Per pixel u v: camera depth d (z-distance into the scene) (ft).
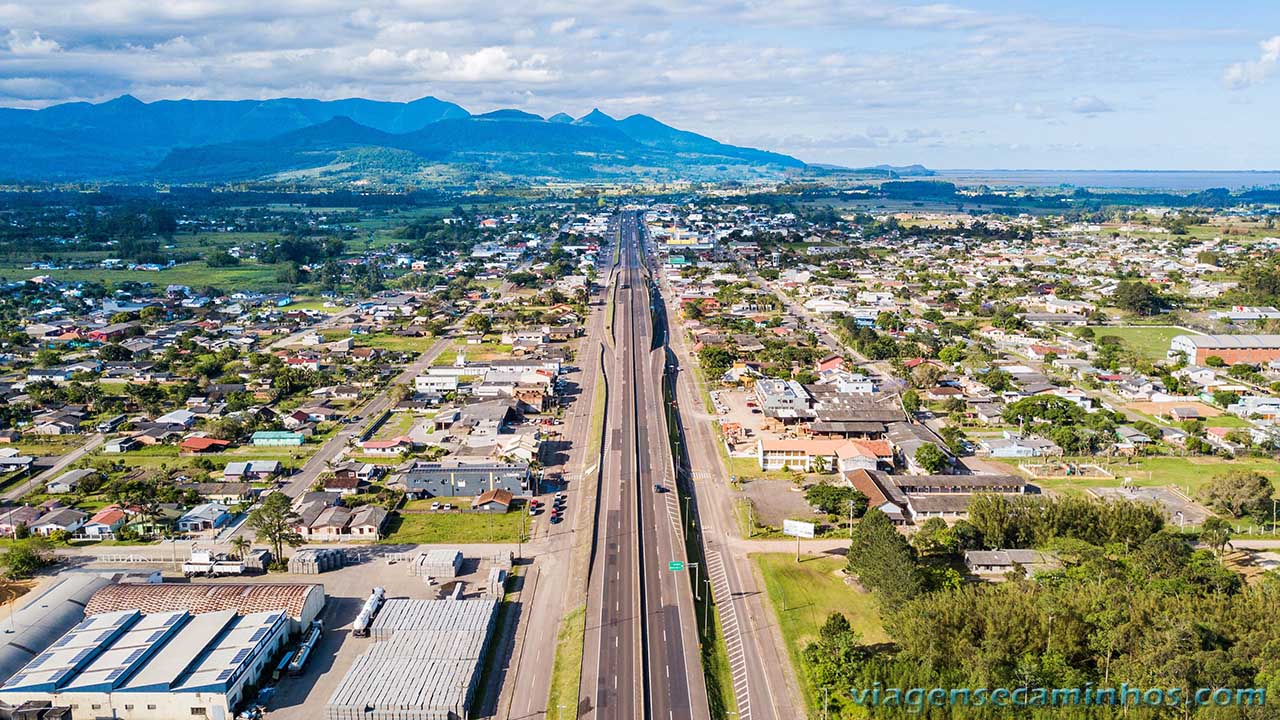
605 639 441.27
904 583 449.89
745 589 497.87
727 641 444.55
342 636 449.06
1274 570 494.59
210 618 439.22
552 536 573.74
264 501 606.55
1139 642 400.67
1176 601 434.71
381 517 581.94
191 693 378.32
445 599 473.26
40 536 571.69
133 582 499.92
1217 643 405.18
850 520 586.45
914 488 632.79
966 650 399.44
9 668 403.54
